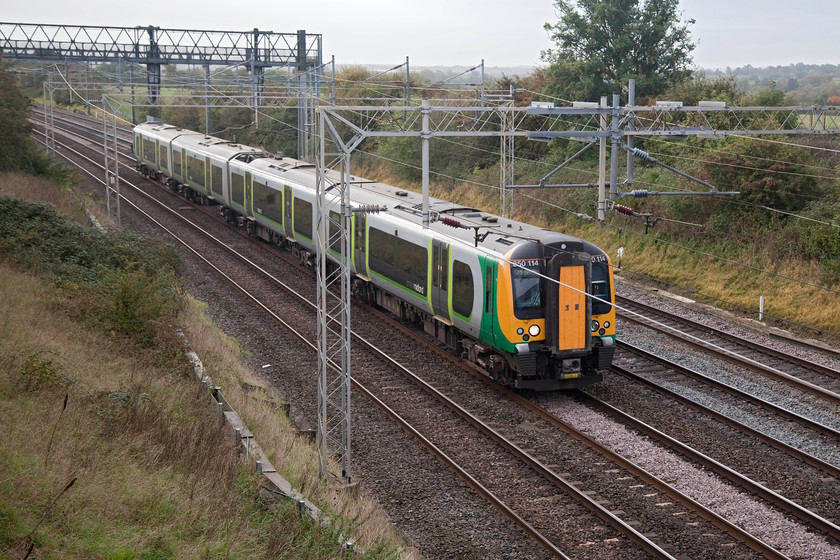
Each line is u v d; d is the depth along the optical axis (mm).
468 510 17609
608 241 43750
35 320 22328
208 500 14688
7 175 44531
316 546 13977
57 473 14203
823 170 37812
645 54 56312
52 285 26031
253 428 19469
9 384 17562
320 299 18906
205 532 13688
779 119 44562
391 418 22656
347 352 18734
